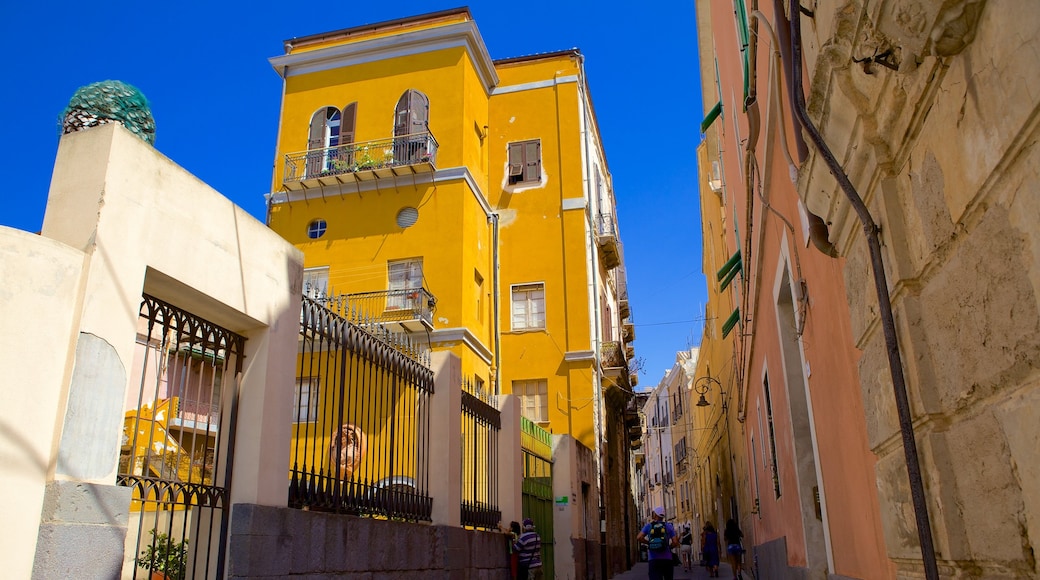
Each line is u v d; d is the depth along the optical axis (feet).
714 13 43.11
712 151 64.80
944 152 7.13
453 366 32.58
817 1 10.43
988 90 5.97
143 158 16.78
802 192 12.69
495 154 79.46
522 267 75.31
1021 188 5.63
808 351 18.19
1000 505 6.59
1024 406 5.89
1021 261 5.73
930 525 8.21
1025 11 5.24
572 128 79.20
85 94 17.54
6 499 13.12
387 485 26.84
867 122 8.87
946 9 6.16
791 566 27.32
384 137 69.97
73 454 14.26
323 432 22.58
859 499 13.37
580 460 61.62
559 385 71.15
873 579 12.73
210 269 18.30
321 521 21.70
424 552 28.37
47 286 14.39
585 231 75.66
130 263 16.03
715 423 97.60
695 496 146.10
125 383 15.62
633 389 100.89
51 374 14.21
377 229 67.67
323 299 24.39
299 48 76.64
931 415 8.02
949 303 7.43
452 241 65.92
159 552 20.76
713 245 74.74
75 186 15.92
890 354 8.45
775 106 17.56
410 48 72.43
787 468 26.22
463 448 34.60
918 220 8.05
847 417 13.67
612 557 75.10
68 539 13.83
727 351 71.46
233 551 18.38
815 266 15.40
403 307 64.13
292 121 72.95
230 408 19.67
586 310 72.95
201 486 18.30
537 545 38.47
